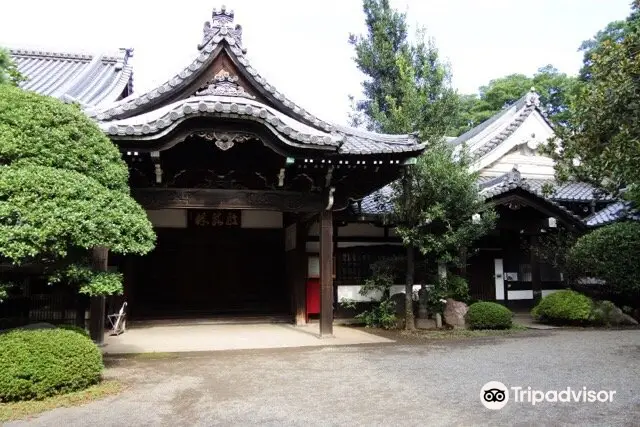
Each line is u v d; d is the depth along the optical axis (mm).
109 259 13711
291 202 11469
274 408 5816
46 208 5973
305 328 13375
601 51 11406
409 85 13672
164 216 15125
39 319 12094
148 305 15258
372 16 19297
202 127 9523
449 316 13445
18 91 6941
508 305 17250
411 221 12602
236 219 15625
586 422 5277
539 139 20859
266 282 16047
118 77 19938
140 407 5855
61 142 6734
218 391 6609
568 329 13266
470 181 12180
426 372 7730
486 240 17438
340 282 15031
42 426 5172
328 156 10375
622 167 10281
